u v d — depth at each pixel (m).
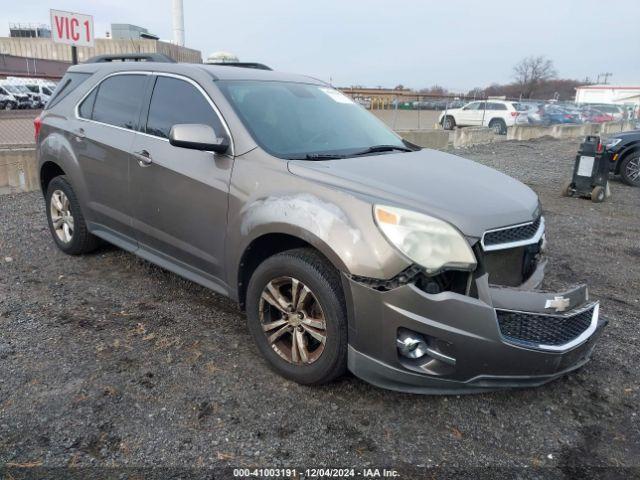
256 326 3.27
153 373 3.18
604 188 9.01
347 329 2.87
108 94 4.50
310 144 3.60
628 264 5.66
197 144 3.29
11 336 3.53
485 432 2.82
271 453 2.58
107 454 2.52
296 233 2.91
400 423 2.85
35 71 27.30
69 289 4.35
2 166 7.69
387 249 2.66
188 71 3.90
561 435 2.82
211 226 3.47
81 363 3.25
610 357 3.63
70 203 4.84
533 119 25.30
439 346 2.69
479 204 2.92
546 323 2.82
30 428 2.67
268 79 4.08
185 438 2.65
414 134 14.23
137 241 4.21
